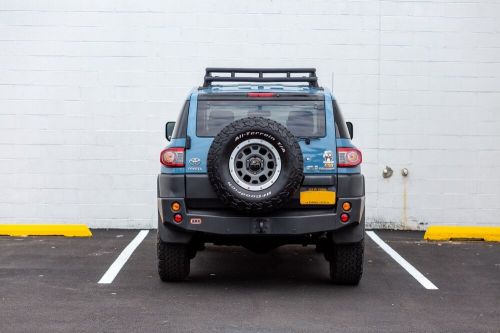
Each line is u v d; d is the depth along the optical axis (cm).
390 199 1305
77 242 1151
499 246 1154
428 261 1026
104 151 1290
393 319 704
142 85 1290
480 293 829
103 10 1288
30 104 1285
